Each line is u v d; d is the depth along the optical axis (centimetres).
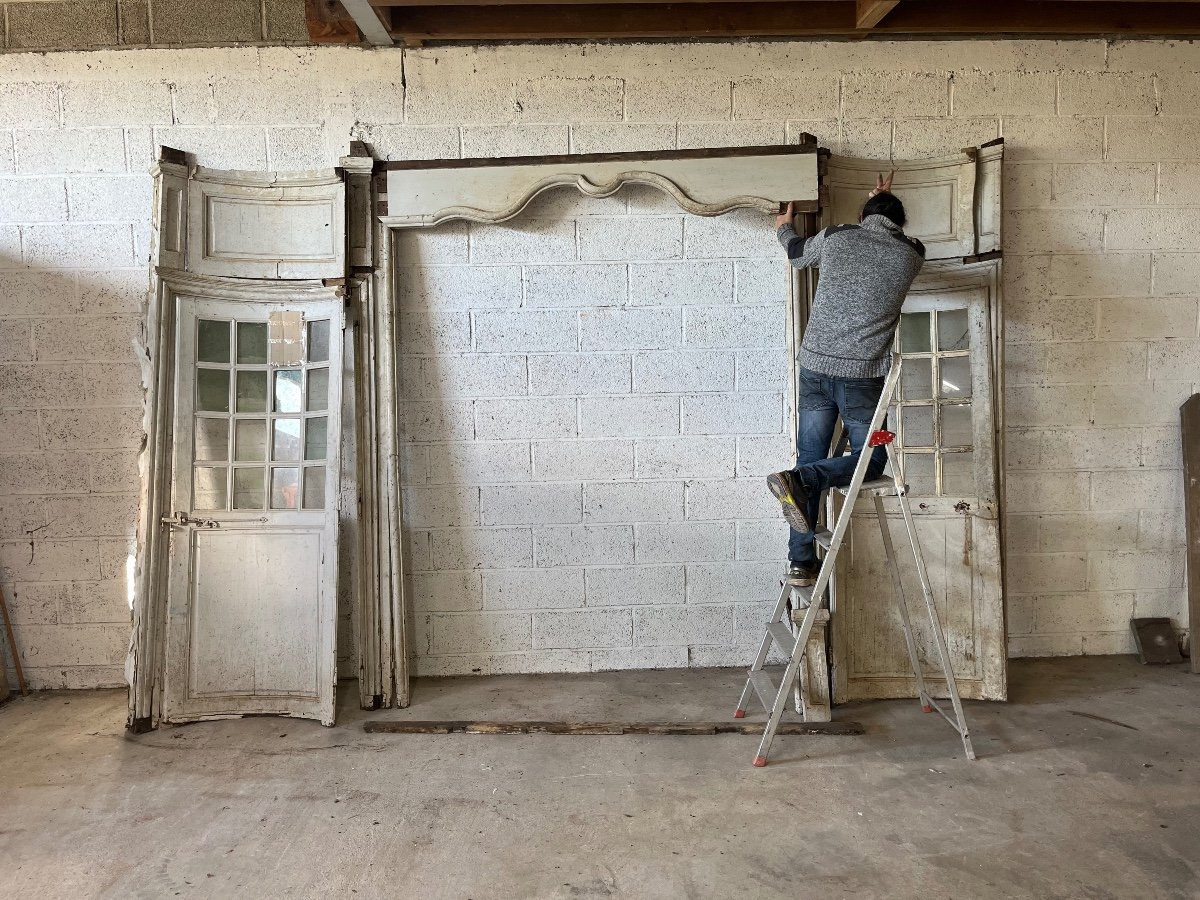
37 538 356
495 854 233
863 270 288
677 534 367
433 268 357
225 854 235
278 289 342
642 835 241
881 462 295
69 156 347
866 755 289
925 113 357
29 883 222
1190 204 365
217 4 345
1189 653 370
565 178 344
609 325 360
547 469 363
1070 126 361
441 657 367
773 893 214
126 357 352
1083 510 373
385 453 348
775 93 353
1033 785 266
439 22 336
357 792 269
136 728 316
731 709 327
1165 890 212
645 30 340
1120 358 369
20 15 344
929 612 287
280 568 333
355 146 346
